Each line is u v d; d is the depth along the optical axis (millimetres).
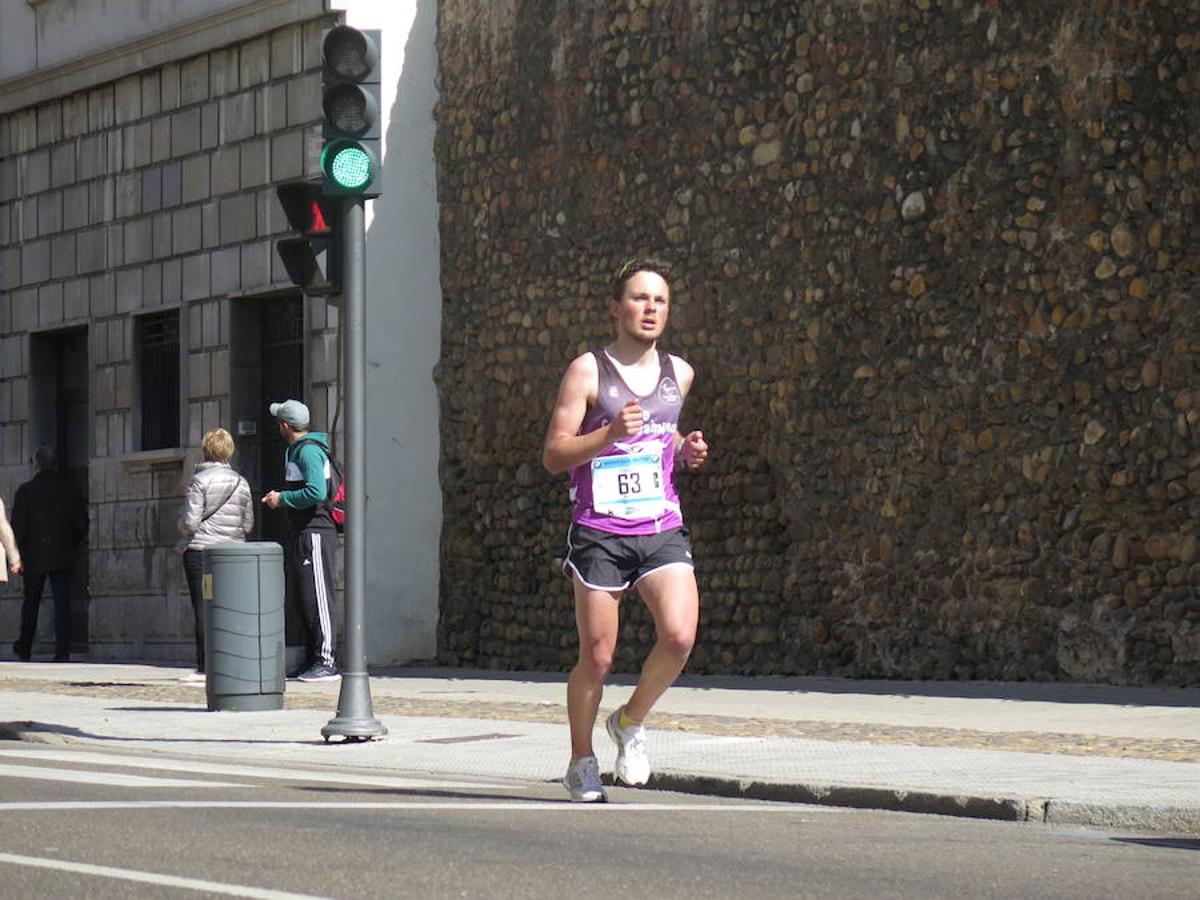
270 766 14891
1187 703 18281
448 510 28141
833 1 23078
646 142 25250
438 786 13391
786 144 23562
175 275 30875
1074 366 20578
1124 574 20078
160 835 9914
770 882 8758
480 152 27750
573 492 12062
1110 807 11734
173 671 27562
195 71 30688
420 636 28141
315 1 28375
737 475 24000
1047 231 20859
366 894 8117
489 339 27562
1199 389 19453
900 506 22203
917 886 8766
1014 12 21203
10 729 18172
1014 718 17578
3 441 33969
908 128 22234
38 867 8758
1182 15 19750
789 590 23406
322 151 16516
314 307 28609
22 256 33844
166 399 31359
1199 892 8789
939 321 21859
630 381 11898
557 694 22000
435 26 28609
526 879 8648
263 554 20047
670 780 13852
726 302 24219
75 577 33188
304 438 24438
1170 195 19812
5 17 34312
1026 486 20969
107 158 32250
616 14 25672
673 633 11867
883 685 21375
